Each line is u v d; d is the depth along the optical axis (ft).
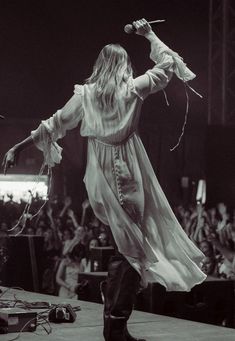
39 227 47.24
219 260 30.94
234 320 21.11
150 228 12.65
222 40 52.49
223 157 46.42
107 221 12.71
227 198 45.98
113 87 12.59
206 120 73.61
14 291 21.68
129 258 12.26
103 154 12.69
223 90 51.16
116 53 12.88
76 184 70.38
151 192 12.80
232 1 53.26
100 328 15.10
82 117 13.12
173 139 70.49
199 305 20.62
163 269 12.53
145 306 19.98
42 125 13.28
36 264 26.91
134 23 13.47
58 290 34.78
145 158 12.86
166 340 13.73
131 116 12.53
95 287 21.90
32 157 70.54
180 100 74.13
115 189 12.52
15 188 66.95
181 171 69.87
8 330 14.47
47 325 15.38
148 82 12.63
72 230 46.16
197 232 40.34
